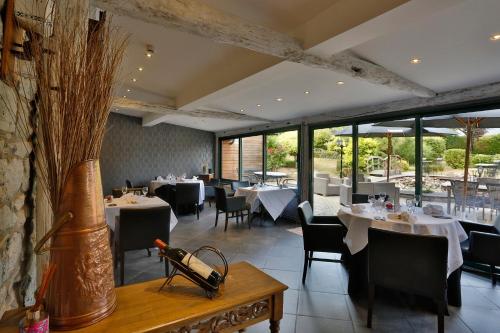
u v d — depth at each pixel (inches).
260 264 137.3
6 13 36.2
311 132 234.8
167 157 347.3
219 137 370.3
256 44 91.4
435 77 127.4
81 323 32.9
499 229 112.1
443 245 78.2
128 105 202.5
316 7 88.5
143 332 33.3
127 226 112.3
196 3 81.6
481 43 95.7
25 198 44.4
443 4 67.2
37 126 39.5
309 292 109.2
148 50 132.3
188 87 195.0
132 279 119.0
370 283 87.4
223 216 247.3
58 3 35.6
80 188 33.9
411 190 165.8
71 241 33.0
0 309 36.2
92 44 35.9
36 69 34.0
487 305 100.9
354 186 199.9
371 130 189.3
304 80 146.2
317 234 115.5
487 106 133.9
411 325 88.4
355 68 110.0
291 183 253.3
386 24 77.4
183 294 42.3
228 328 41.6
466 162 145.0
